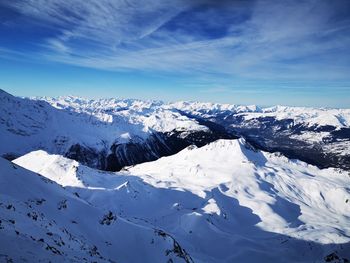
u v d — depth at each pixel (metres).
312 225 156.38
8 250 28.75
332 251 111.38
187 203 167.50
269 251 115.25
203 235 123.81
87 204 72.81
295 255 112.38
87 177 163.62
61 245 40.31
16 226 37.16
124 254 61.16
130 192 156.00
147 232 70.31
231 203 178.50
